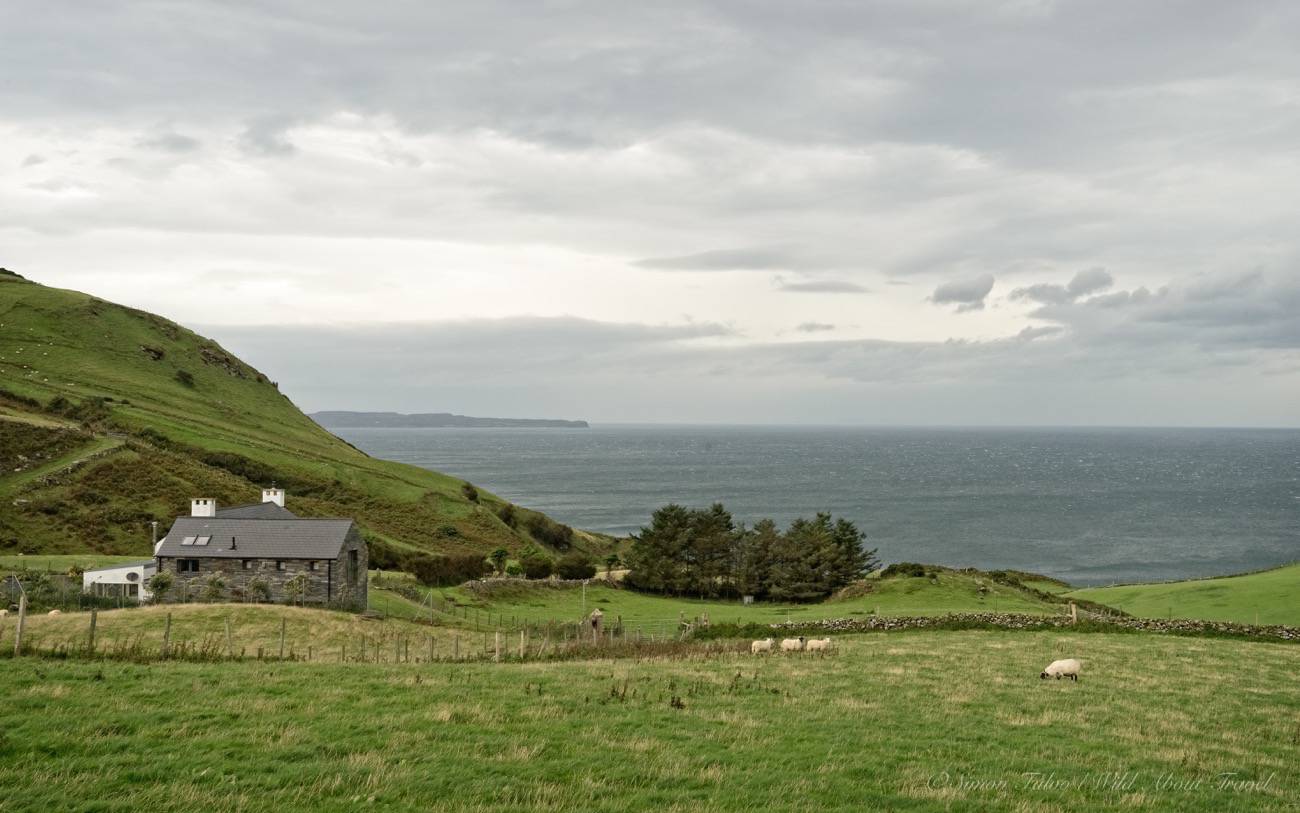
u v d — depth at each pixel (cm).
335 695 2661
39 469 11238
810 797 1812
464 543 13638
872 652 4203
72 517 10225
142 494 11331
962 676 3456
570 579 10481
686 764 2012
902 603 8044
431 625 6044
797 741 2289
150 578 6900
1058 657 4122
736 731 2358
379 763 1923
